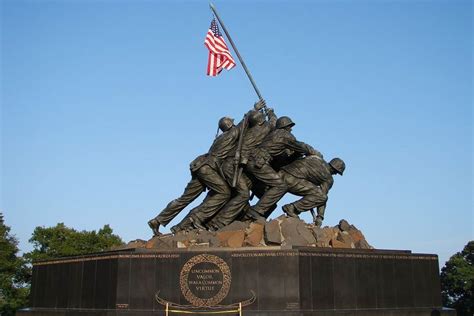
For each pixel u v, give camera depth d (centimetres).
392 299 2397
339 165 2800
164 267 2169
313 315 2102
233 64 3016
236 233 2366
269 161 2652
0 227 7056
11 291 6988
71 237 7206
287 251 2139
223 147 2677
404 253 2514
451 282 7581
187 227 2619
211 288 2130
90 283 2320
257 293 2108
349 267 2288
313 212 2711
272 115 2847
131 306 2152
